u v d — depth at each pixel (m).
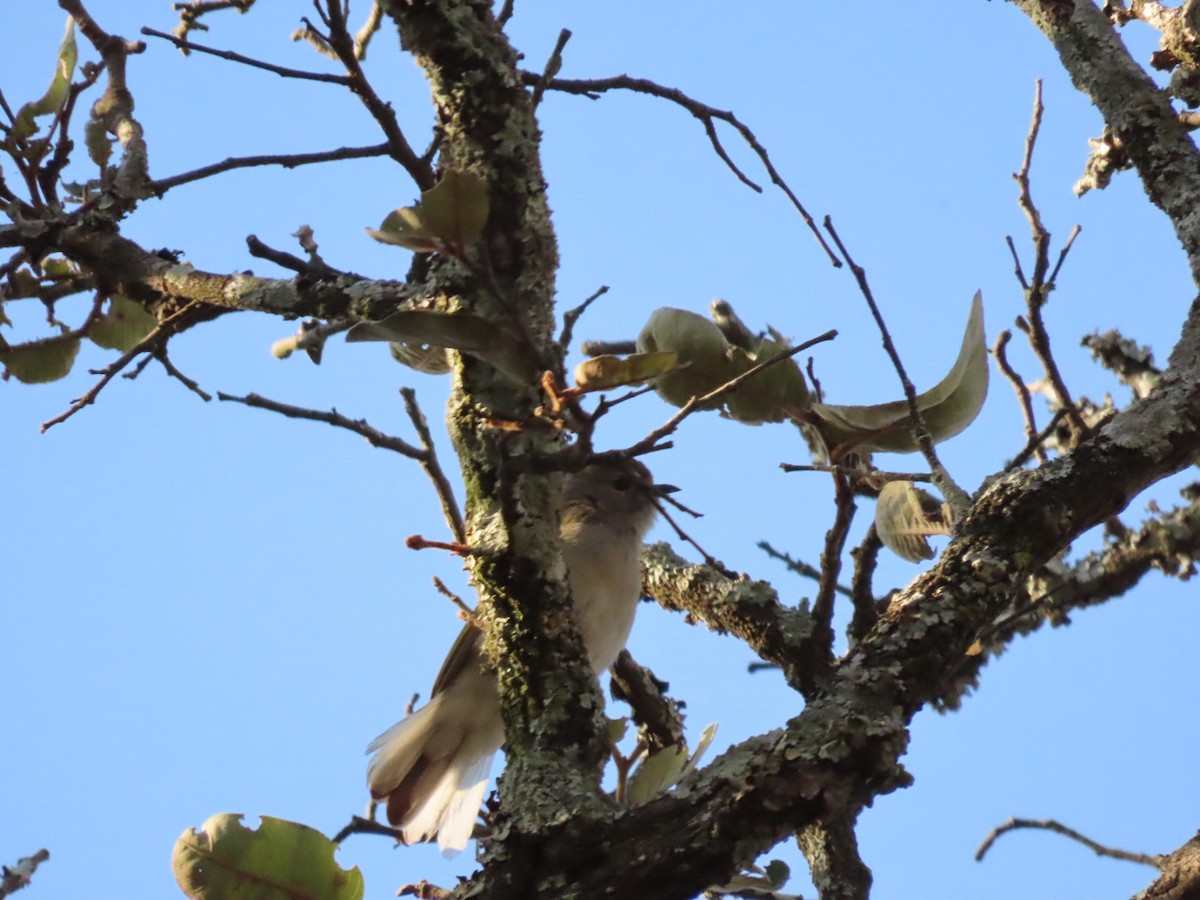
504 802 5.56
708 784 5.32
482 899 5.26
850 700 5.34
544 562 5.85
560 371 5.31
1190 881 6.50
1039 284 7.83
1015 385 7.67
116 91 9.03
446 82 6.27
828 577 6.07
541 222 6.14
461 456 6.10
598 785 5.55
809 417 6.05
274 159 6.72
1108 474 5.93
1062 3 9.18
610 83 7.59
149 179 8.75
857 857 7.95
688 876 5.11
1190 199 7.96
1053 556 5.82
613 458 5.07
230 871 5.90
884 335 5.92
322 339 6.93
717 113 7.56
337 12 6.46
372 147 6.67
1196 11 8.98
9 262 8.42
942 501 6.96
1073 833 8.27
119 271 8.45
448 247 5.28
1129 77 8.72
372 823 8.39
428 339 5.22
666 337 6.08
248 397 6.26
